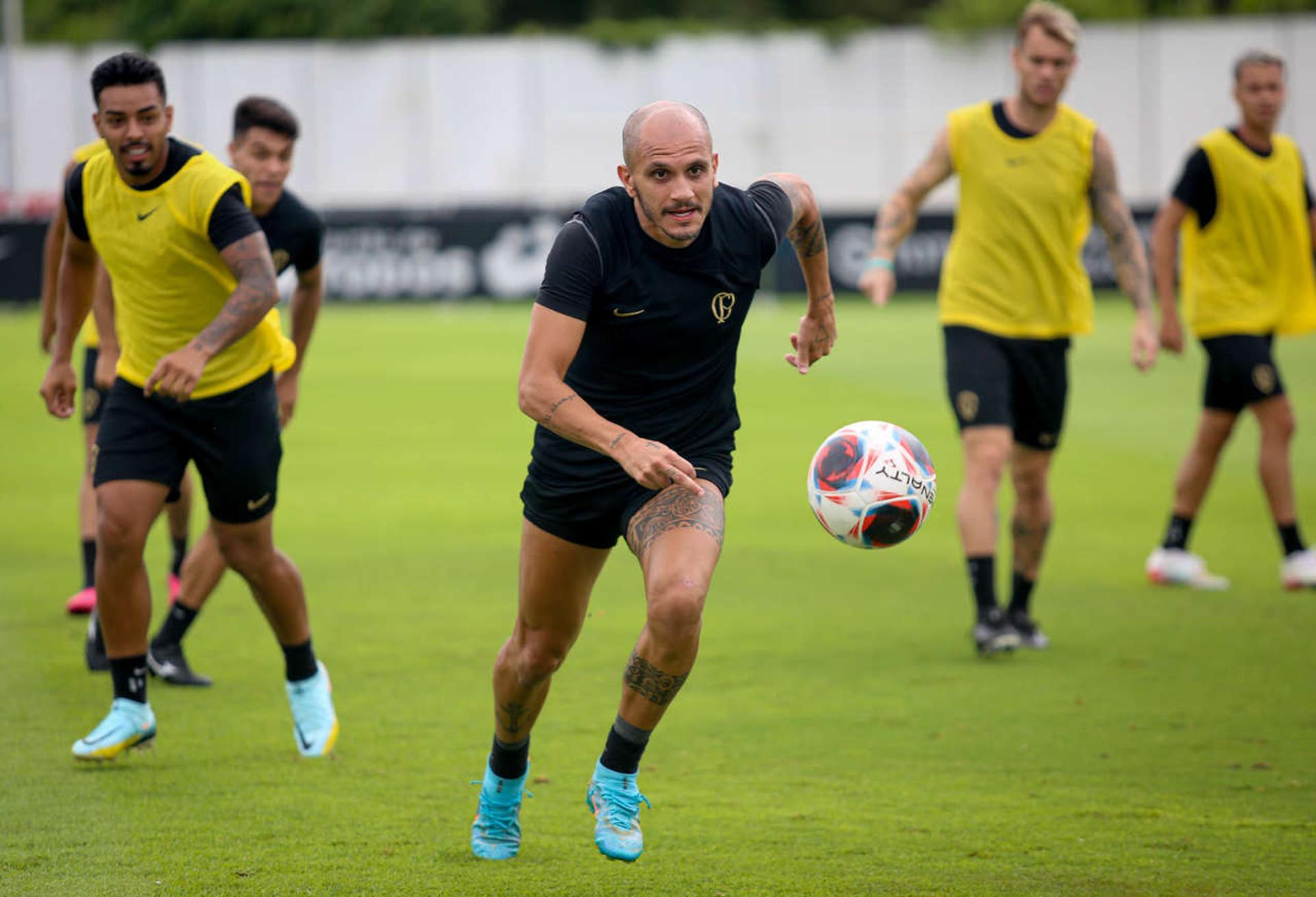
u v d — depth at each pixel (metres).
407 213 119.81
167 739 20.23
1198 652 25.44
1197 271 31.16
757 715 21.62
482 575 31.56
